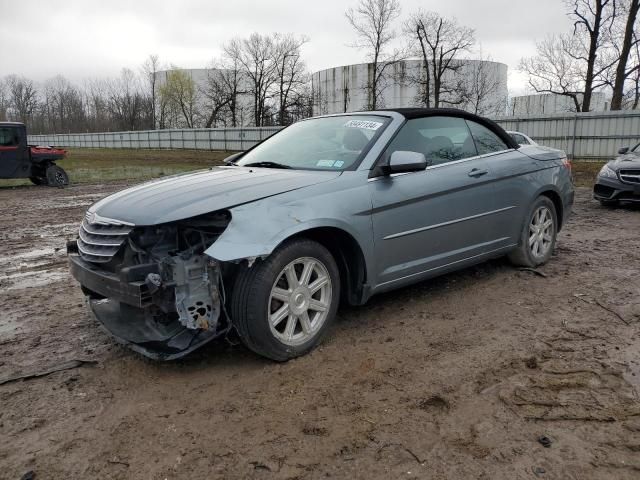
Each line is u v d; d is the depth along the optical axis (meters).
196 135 45.19
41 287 5.52
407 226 4.07
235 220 3.21
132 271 3.17
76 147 62.88
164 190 3.66
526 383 3.19
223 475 2.44
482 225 4.73
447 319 4.25
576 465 2.45
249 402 3.06
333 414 2.91
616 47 29.12
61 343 4.00
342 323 4.19
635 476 2.36
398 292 4.91
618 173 10.02
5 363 3.67
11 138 16.14
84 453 2.64
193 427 2.83
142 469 2.50
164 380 3.36
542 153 5.57
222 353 3.71
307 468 2.47
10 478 2.47
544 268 5.63
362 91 48.44
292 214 3.39
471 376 3.30
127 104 76.44
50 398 3.18
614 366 3.38
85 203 12.85
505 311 4.40
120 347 3.89
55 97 86.88
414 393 3.11
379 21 39.28
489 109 47.47
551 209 5.61
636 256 6.18
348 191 3.72
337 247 3.84
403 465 2.48
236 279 3.28
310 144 4.45
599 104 47.59
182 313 3.18
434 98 41.47
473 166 4.65
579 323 4.11
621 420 2.78
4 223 9.87
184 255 3.25
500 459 2.50
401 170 3.84
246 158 4.73
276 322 3.42
